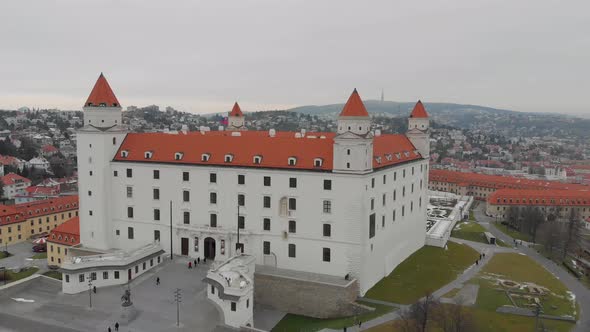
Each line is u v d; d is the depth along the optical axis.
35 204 163.25
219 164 97.38
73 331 69.94
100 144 103.69
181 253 101.81
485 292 95.19
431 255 119.38
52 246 126.81
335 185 88.56
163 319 73.75
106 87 106.62
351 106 87.62
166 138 106.88
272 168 92.88
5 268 125.31
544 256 130.62
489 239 143.88
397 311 82.62
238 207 96.50
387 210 100.69
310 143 95.50
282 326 81.75
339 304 84.06
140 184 103.94
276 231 94.19
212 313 76.19
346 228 88.50
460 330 75.12
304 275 90.38
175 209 101.50
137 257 91.69
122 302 78.94
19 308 78.38
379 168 94.12
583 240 157.00
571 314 86.75
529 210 166.12
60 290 86.69
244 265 85.25
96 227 106.25
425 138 125.25
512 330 78.50
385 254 100.94
